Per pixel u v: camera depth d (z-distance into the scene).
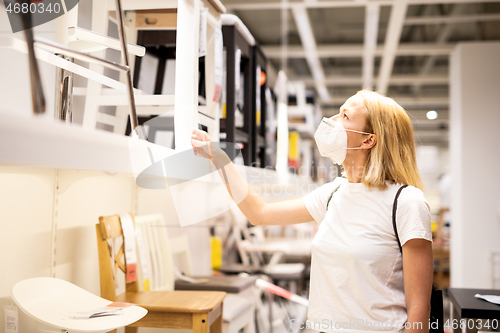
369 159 1.42
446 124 10.71
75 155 0.75
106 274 1.83
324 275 1.37
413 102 9.07
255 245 4.27
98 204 2.19
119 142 0.86
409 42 5.65
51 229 1.82
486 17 4.75
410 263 1.25
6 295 1.56
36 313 1.35
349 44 5.79
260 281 3.45
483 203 4.27
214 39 1.78
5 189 1.56
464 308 1.71
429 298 1.24
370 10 4.38
